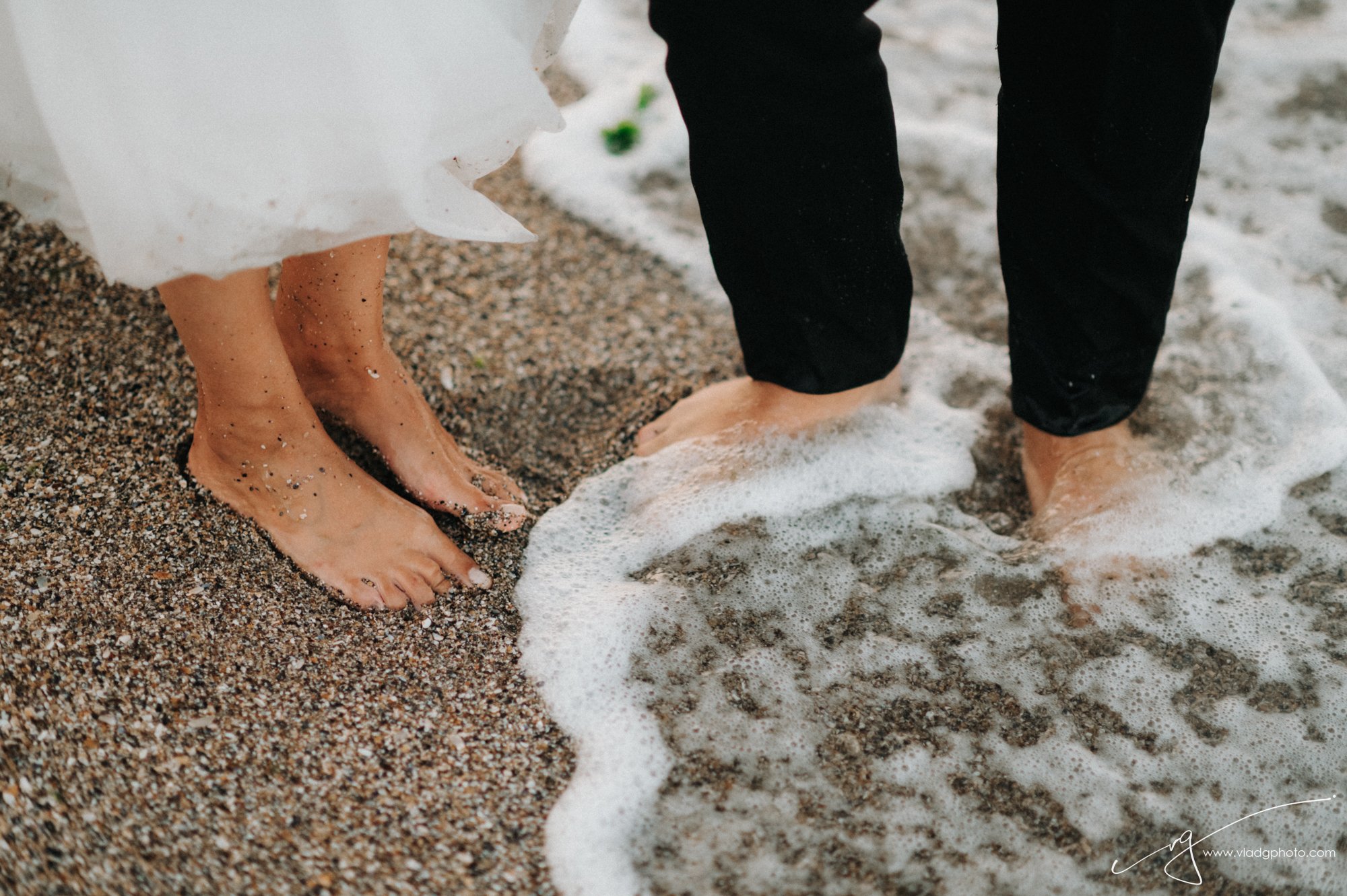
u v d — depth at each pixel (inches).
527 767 56.6
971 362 83.9
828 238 61.4
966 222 96.0
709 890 51.8
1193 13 49.3
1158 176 55.3
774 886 52.1
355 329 64.1
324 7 42.4
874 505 72.4
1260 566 68.2
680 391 81.4
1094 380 66.0
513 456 75.9
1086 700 60.9
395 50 44.6
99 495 63.6
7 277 75.0
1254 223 92.7
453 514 68.6
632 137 103.7
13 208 78.0
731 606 65.7
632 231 96.0
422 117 46.5
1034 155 57.0
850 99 56.9
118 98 42.2
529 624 64.1
